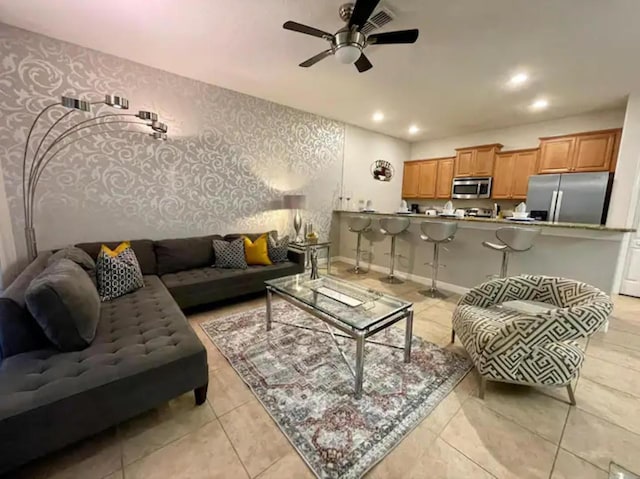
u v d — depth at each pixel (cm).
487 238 340
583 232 279
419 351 224
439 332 258
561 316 153
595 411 163
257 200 404
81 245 263
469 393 177
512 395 176
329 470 125
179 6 198
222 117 354
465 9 196
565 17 201
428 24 213
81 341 146
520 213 332
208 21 216
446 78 306
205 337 240
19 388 117
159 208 320
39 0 193
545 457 133
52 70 247
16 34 230
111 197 288
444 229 334
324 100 387
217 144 354
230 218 380
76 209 271
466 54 255
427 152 632
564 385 167
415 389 179
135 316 188
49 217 259
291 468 126
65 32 235
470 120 467
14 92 235
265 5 197
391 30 220
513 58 261
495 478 123
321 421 152
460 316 211
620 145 356
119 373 131
